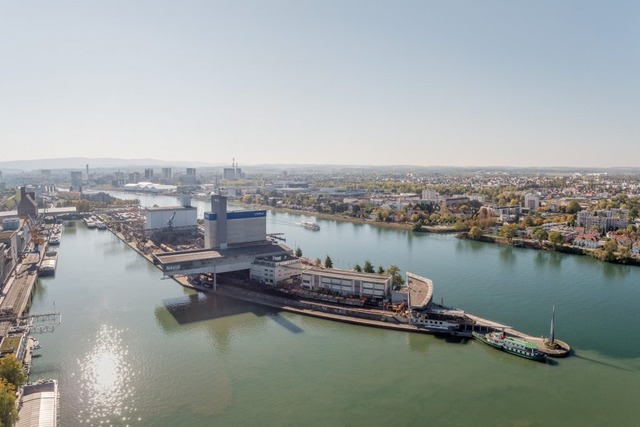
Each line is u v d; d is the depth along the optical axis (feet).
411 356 471.21
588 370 442.91
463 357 470.39
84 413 372.17
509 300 640.99
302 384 415.64
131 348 489.26
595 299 645.92
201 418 365.40
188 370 442.09
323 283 654.12
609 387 411.54
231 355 473.26
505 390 406.62
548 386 412.98
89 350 485.56
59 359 465.06
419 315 544.21
